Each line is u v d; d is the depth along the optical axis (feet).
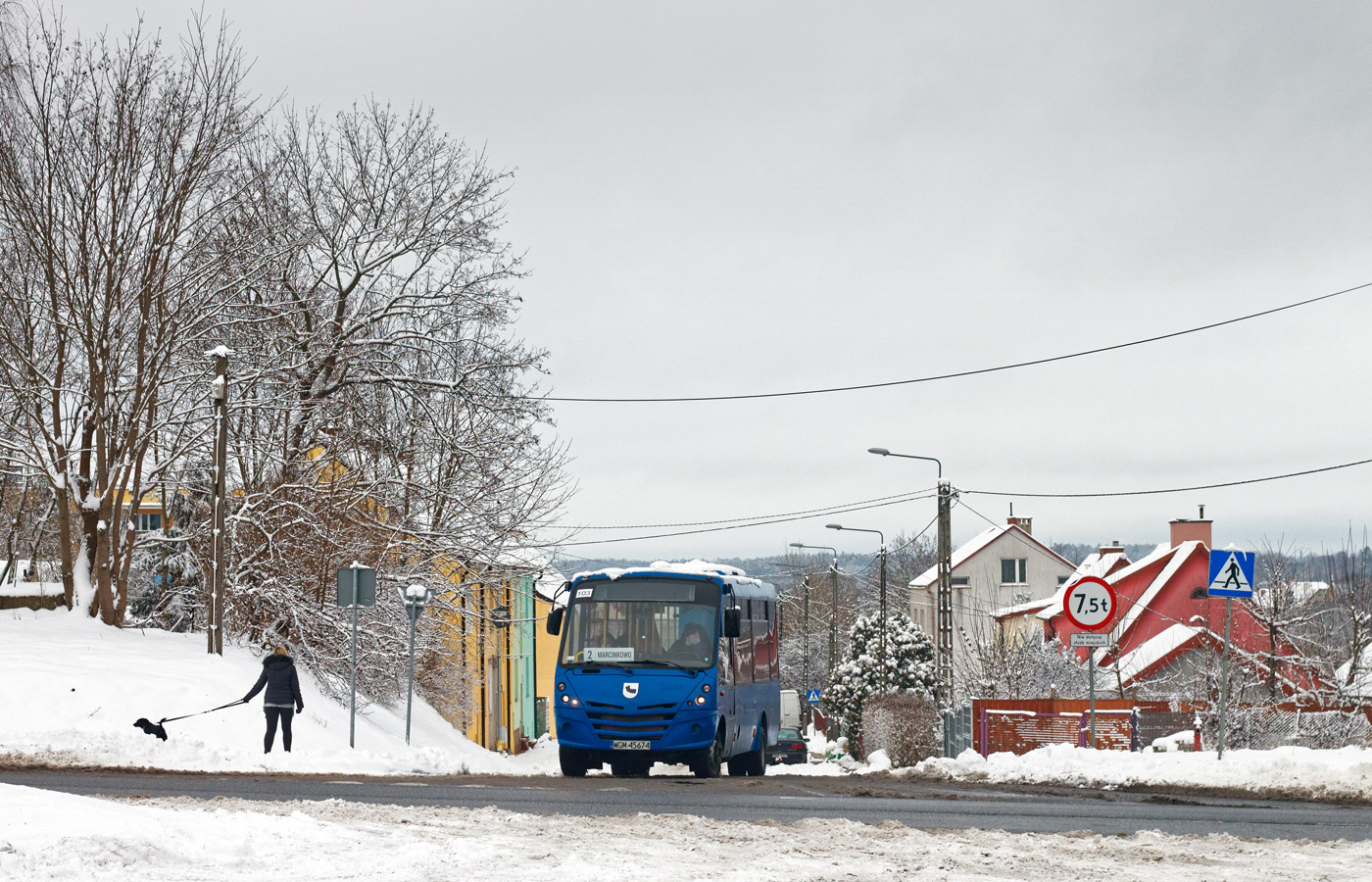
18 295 86.02
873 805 45.70
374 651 95.14
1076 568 268.21
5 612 85.40
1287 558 142.72
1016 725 83.76
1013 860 30.04
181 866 24.52
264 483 95.91
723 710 68.03
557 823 35.35
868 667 183.62
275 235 98.84
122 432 89.25
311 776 54.44
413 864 26.23
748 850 30.91
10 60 82.74
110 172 84.79
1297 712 94.89
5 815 26.40
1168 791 52.24
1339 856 31.60
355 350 100.94
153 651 78.64
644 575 68.18
